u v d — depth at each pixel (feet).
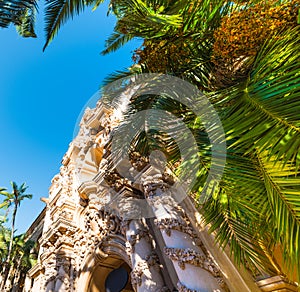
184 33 15.75
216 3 15.31
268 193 8.54
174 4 15.33
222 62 15.28
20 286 82.33
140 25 15.44
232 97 11.90
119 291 32.73
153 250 22.48
